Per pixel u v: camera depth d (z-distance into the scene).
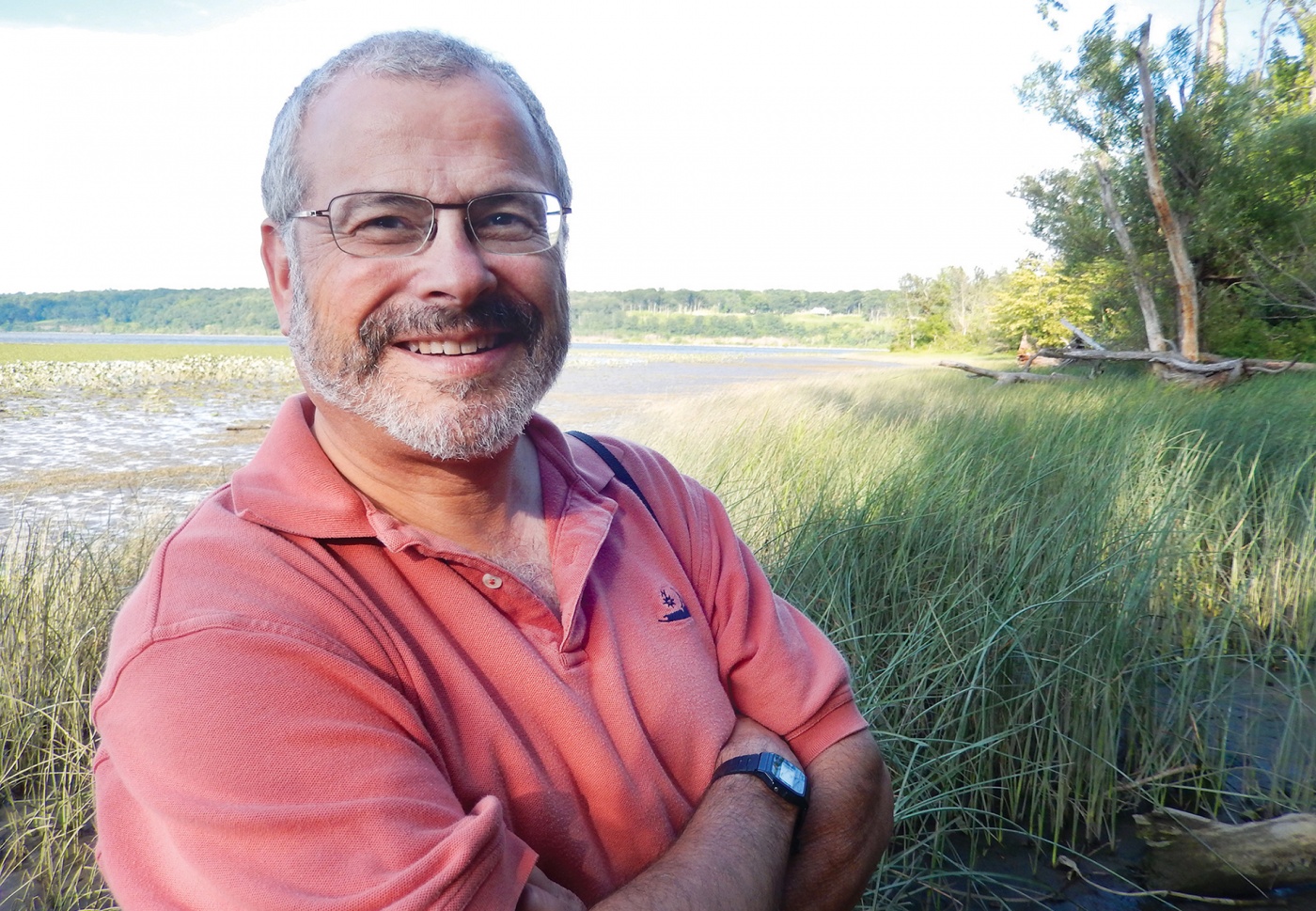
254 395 18.73
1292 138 16.41
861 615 3.04
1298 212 16.39
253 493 1.03
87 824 2.73
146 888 0.83
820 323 160.12
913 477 4.27
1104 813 2.73
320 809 0.81
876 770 1.36
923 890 2.39
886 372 22.48
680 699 1.21
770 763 1.18
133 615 0.91
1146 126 15.98
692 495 1.47
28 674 3.22
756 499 4.46
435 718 0.99
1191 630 3.44
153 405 16.17
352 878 0.80
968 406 9.44
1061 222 19.98
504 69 1.21
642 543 1.33
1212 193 16.75
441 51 1.14
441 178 1.09
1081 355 16.38
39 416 14.19
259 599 0.93
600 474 1.36
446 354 1.11
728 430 7.12
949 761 2.61
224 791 0.81
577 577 1.17
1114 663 2.84
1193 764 2.84
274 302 1.22
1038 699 2.82
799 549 3.44
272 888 0.78
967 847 2.62
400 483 1.17
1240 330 18.31
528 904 0.88
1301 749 2.92
